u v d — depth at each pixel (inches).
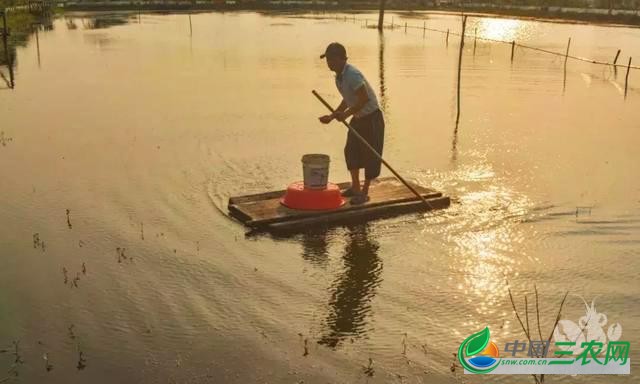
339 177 308.7
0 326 174.4
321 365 156.2
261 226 240.7
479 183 299.7
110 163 328.8
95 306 184.7
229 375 152.3
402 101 508.7
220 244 228.2
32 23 1328.7
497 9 2208.4
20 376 151.9
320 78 636.1
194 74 658.8
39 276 203.3
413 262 215.0
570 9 2183.8
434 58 823.7
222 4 2290.8
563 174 312.5
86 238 233.0
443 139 384.2
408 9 2294.5
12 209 262.1
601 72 702.5
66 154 345.4
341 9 2252.7
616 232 239.0
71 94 534.6
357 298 189.8
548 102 511.8
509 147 365.1
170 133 395.2
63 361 158.1
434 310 183.2
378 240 233.3
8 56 722.2
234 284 198.1
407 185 261.0
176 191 285.6
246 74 661.3
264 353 161.2
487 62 784.9
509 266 211.8
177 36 1125.7
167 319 177.3
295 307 184.2
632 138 387.2
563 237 235.3
